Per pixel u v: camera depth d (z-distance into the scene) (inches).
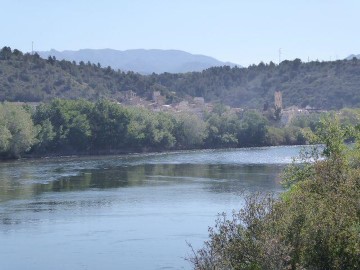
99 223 2089.1
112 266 1513.3
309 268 825.5
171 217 2194.9
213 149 6569.9
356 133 1464.1
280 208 870.4
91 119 5836.6
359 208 913.5
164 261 1551.4
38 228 2003.0
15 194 2844.5
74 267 1508.4
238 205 2463.1
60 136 5502.0
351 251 818.8
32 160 5007.4
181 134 6530.5
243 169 4143.7
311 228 834.8
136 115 6097.4
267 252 791.7
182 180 3467.0
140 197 2741.1
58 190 2997.0
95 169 4178.2
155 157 5393.7
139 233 1908.2
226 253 839.1
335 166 1075.3
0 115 4835.1
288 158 5059.1
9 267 1513.3
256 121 7003.0
